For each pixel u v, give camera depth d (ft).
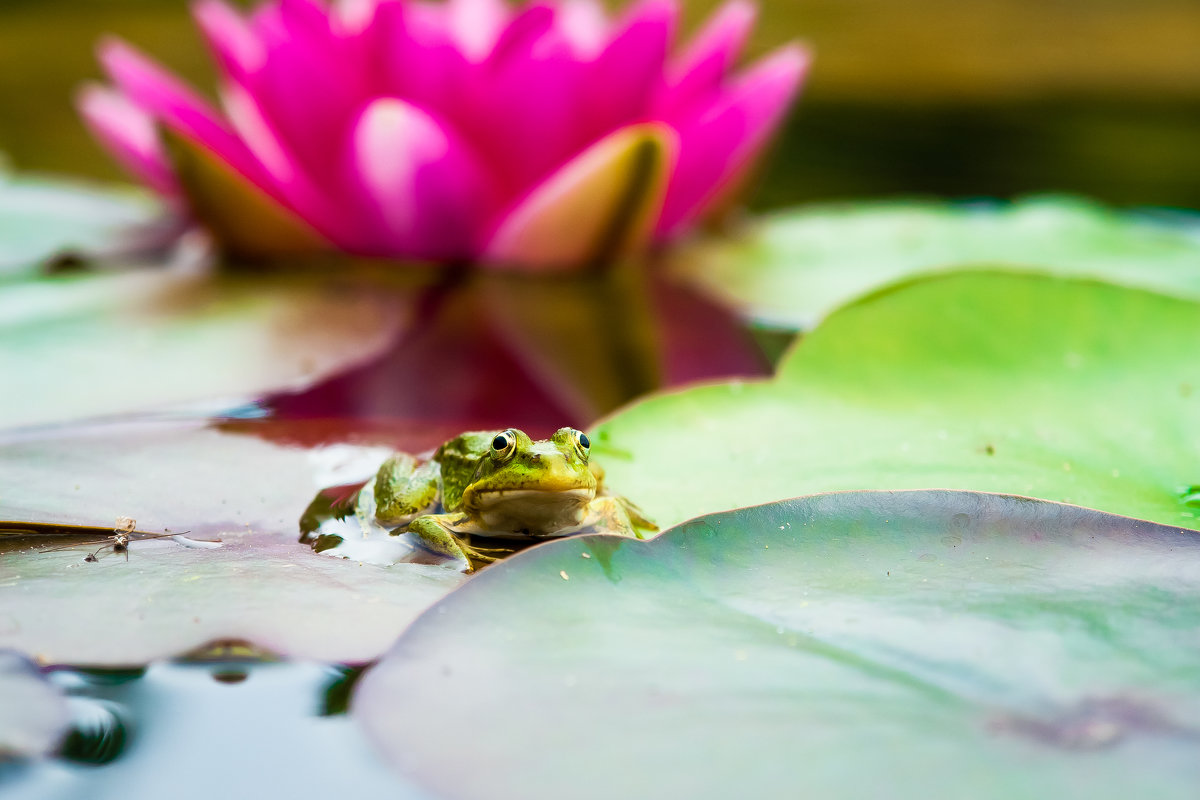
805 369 2.12
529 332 2.38
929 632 1.84
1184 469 1.99
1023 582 1.88
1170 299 2.13
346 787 1.79
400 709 1.81
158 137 2.39
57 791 1.78
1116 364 2.10
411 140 2.37
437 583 1.92
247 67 2.48
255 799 1.78
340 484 2.03
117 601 1.89
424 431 2.12
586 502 1.99
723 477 2.00
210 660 1.85
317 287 2.46
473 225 2.45
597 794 1.77
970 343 2.12
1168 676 1.81
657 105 2.52
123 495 2.00
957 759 1.77
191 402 2.15
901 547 1.91
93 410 2.13
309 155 2.43
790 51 2.54
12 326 2.30
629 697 1.81
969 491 1.95
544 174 2.45
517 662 1.83
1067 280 2.15
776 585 1.89
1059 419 2.05
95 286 2.44
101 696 1.83
